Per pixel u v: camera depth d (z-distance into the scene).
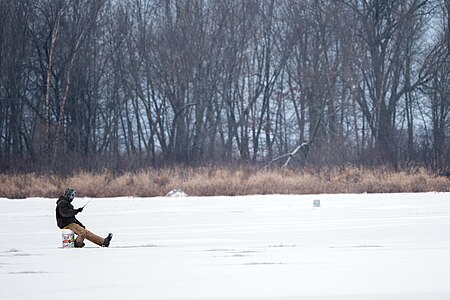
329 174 170.75
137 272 48.41
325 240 68.69
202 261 53.72
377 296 39.00
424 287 41.28
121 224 91.12
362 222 88.19
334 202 127.75
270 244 65.81
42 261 55.09
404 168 180.25
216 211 110.62
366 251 58.50
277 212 107.19
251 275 46.38
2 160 191.88
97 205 126.06
